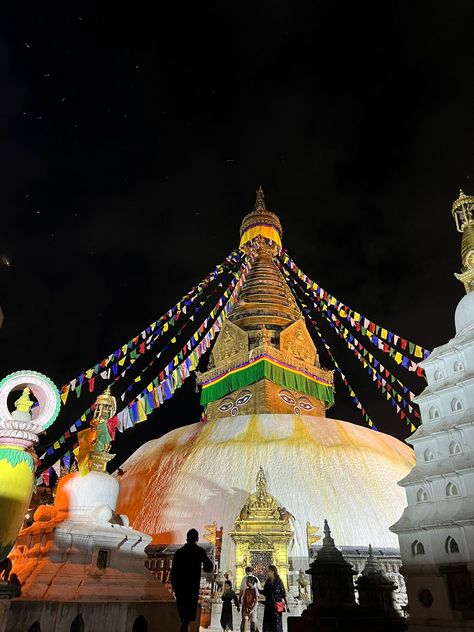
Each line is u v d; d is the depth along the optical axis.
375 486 23.78
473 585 10.80
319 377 37.00
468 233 16.02
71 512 12.84
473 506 11.52
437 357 14.54
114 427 19.84
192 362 25.41
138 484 25.61
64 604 10.04
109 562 11.84
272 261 44.56
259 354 34.47
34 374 7.54
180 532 21.88
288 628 13.13
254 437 26.12
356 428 28.59
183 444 27.48
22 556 11.99
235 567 19.89
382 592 13.36
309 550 20.41
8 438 6.92
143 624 11.26
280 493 22.56
